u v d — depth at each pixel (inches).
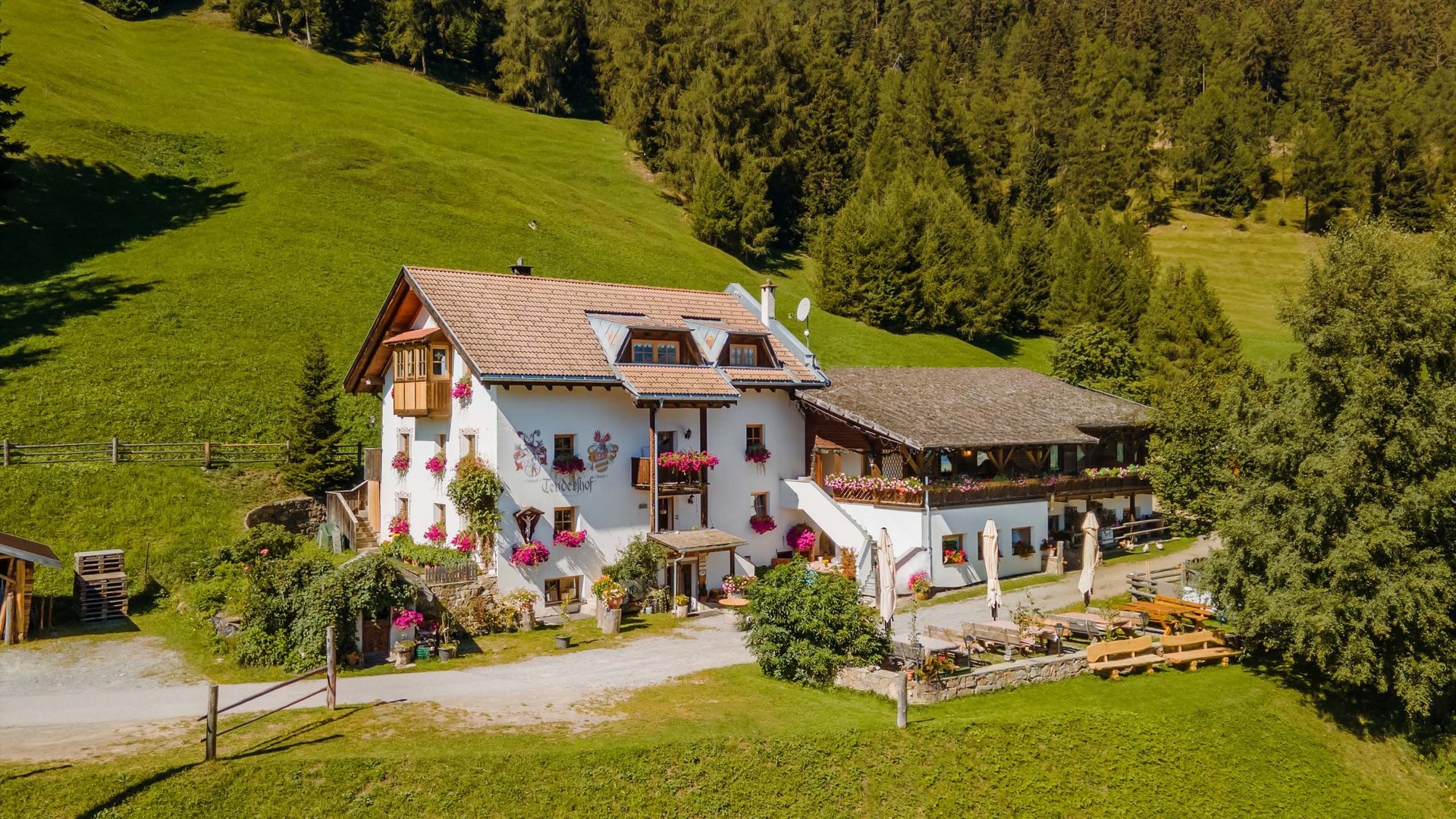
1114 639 1058.1
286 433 1600.6
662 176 4079.7
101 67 3412.9
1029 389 1801.2
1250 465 1082.1
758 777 708.0
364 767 661.3
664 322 1401.3
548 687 857.5
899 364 2819.9
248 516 1364.4
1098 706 879.1
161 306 1973.4
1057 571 1485.0
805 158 4030.5
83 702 787.4
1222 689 958.4
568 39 5054.1
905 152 4128.9
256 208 2596.0
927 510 1355.8
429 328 1348.4
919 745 762.2
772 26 4106.8
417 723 747.4
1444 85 5787.4
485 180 3245.6
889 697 840.9
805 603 882.1
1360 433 971.3
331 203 2731.3
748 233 3607.3
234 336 1937.7
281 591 943.7
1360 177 4781.0
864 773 729.0
